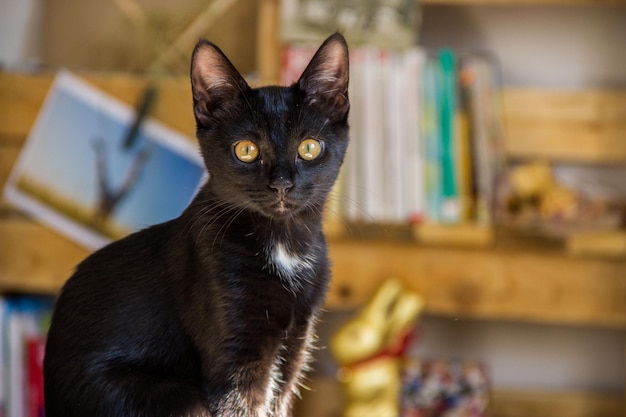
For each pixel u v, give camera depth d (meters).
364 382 1.60
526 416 1.79
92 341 1.24
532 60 1.79
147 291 1.25
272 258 1.25
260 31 1.68
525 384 1.80
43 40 1.78
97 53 1.76
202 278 1.24
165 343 1.25
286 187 1.25
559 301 1.66
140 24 1.74
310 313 1.28
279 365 1.28
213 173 1.27
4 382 1.67
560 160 1.77
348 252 1.66
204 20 1.72
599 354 1.80
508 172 1.67
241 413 1.24
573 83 1.78
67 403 1.24
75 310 1.26
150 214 1.67
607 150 1.73
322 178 1.28
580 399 1.78
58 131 1.68
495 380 1.81
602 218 1.63
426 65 1.68
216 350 1.23
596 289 1.66
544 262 1.66
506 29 1.78
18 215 1.69
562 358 1.80
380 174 1.66
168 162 1.67
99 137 1.67
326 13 1.67
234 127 1.26
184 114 1.67
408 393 1.69
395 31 1.67
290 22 1.66
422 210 1.66
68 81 1.68
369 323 1.60
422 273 1.66
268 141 1.26
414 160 1.66
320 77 1.28
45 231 1.69
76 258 1.68
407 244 1.66
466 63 1.68
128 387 1.23
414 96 1.67
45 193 1.68
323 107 1.28
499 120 1.69
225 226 1.25
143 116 1.67
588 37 1.78
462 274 1.66
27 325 1.69
